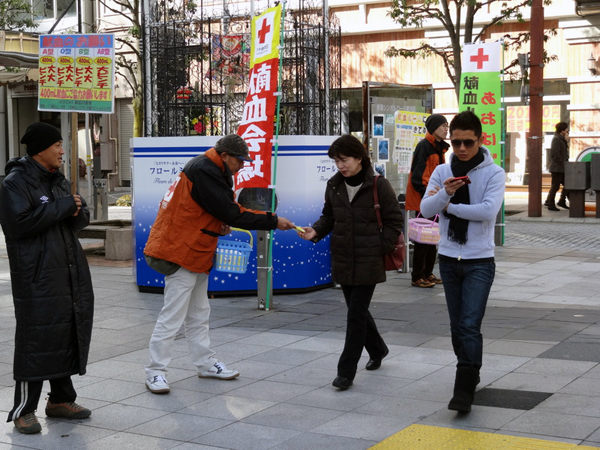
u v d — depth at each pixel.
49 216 4.94
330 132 10.13
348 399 5.54
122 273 11.21
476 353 5.12
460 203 5.20
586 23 20.97
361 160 5.74
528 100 17.38
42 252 5.02
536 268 10.98
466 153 5.15
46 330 5.03
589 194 21.23
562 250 12.73
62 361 5.09
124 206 22.55
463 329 5.18
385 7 23.08
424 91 11.87
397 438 4.76
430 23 22.38
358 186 5.72
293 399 5.58
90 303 5.21
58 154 5.12
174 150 9.35
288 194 9.20
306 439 4.81
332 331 7.55
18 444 4.88
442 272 5.37
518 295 9.09
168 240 5.79
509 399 5.41
